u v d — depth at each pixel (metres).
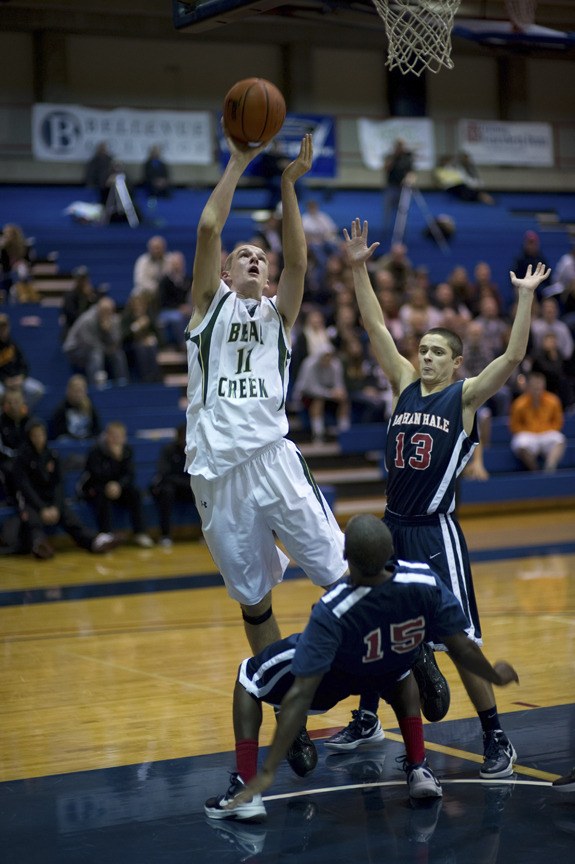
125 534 10.67
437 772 4.07
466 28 6.63
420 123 19.17
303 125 18.31
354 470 12.66
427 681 4.16
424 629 3.51
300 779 4.07
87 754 4.39
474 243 17.14
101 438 10.40
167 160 17.73
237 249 4.12
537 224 19.38
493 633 6.51
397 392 4.43
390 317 13.16
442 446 4.16
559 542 10.37
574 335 14.09
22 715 4.98
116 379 12.16
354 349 12.96
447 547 4.19
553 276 15.98
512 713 4.84
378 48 20.03
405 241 16.91
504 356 4.11
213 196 3.92
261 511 4.01
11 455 10.23
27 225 15.81
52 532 10.47
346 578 3.55
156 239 13.69
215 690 5.34
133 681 5.56
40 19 17.30
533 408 12.56
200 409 4.03
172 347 13.43
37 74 17.98
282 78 19.69
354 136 20.00
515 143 20.34
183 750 4.42
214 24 5.72
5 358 11.17
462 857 3.26
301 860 3.27
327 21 6.04
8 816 3.70
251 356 4.02
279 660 3.56
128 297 14.39
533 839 3.39
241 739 3.64
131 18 17.86
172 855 3.33
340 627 3.38
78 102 18.28
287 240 4.05
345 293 13.40
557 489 12.51
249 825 3.58
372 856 3.29
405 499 4.23
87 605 7.71
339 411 12.83
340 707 5.11
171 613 7.37
